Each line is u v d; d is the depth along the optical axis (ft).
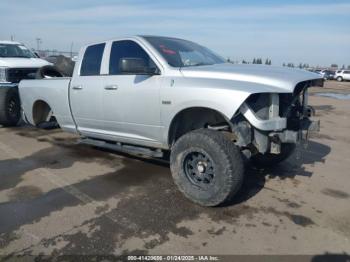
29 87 21.44
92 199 13.08
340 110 42.55
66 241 10.16
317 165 17.56
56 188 14.16
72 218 11.56
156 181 14.97
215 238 10.37
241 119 11.95
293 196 13.51
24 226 11.01
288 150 15.72
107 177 15.46
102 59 16.44
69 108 18.40
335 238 10.43
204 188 12.27
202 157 12.34
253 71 12.87
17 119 26.63
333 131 27.35
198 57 15.52
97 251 9.68
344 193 13.88
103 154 19.11
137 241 10.18
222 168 11.58
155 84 13.75
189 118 14.07
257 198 13.25
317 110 42.06
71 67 25.20
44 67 25.45
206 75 12.95
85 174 15.85
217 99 11.75
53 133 24.81
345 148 21.44
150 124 14.35
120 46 15.72
